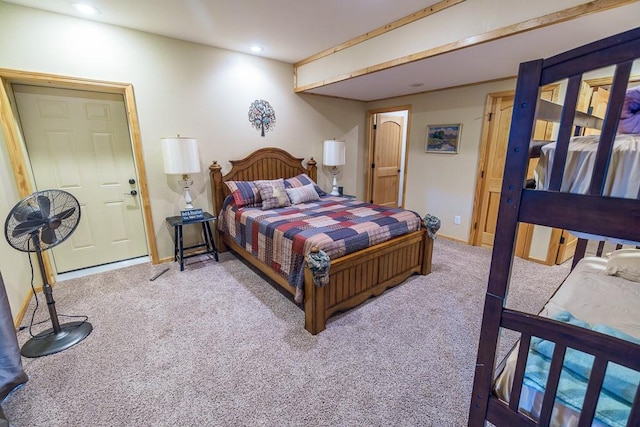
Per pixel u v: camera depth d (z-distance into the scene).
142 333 2.16
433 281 3.00
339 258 2.27
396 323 2.30
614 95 0.79
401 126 5.84
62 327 2.18
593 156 0.87
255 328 2.23
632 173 0.82
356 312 2.45
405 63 2.74
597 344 0.90
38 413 1.53
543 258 3.44
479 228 4.02
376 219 2.80
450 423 1.48
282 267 2.47
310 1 2.35
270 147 4.07
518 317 1.06
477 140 3.84
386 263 2.69
